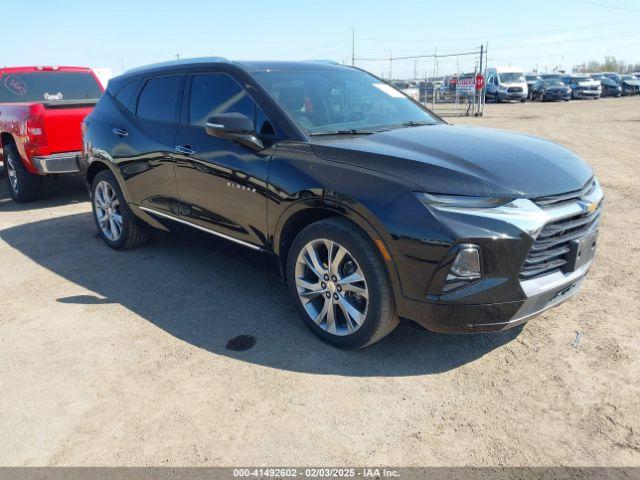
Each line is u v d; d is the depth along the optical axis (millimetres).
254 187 3617
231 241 4020
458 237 2752
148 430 2721
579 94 36000
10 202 8023
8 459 2545
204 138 4059
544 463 2447
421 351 3408
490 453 2516
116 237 5484
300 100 3834
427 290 2877
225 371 3225
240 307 4090
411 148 3268
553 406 2836
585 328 3627
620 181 8180
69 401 2969
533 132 15719
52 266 5109
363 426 2719
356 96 4223
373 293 3078
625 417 2732
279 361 3316
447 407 2852
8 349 3543
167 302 4215
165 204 4586
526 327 3674
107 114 5293
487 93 34656
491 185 2855
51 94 8953
